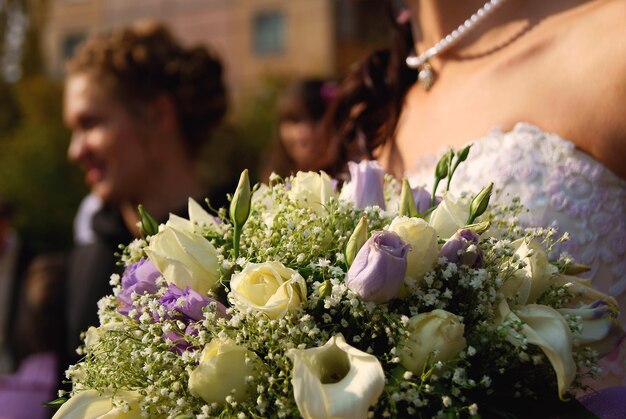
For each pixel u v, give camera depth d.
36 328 3.22
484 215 1.26
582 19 1.61
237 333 1.08
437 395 1.05
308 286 1.10
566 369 1.04
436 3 1.77
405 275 1.08
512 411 1.12
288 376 1.04
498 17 1.72
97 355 1.15
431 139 1.75
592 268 1.53
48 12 17.80
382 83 1.94
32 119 14.32
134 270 1.20
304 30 17.83
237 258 1.15
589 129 1.56
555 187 1.54
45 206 13.51
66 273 3.04
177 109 2.83
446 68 1.81
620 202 1.58
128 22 19.41
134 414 1.14
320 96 3.49
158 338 1.09
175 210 2.82
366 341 1.09
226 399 1.03
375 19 17.39
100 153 2.80
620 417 1.17
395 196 1.41
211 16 18.61
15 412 3.11
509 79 1.66
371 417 1.01
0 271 4.89
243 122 14.92
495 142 1.61
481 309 1.08
